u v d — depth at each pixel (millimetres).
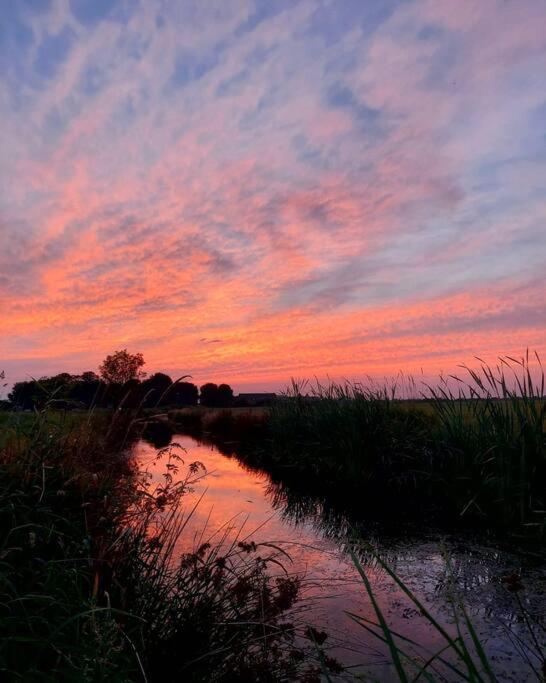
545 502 5520
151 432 17141
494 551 4824
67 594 2619
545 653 2947
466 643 3080
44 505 3152
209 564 3188
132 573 3080
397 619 3412
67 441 3838
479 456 6301
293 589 3100
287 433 10602
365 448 8117
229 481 8406
